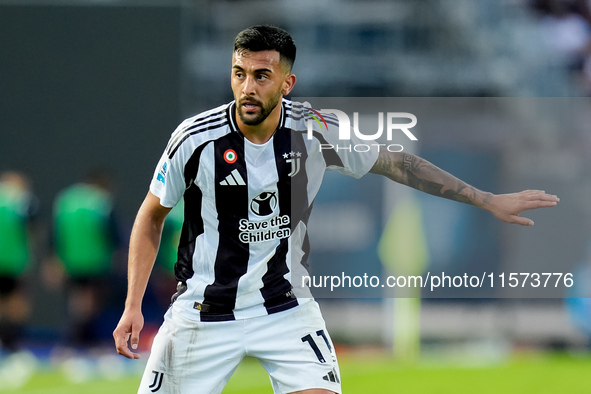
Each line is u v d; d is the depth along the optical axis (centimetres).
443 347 4019
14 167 4200
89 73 4197
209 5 4869
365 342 3962
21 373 3319
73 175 4191
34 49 4209
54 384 3127
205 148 1330
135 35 4200
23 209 3650
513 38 5744
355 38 4991
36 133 4203
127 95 4200
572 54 6081
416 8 4994
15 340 3628
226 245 1365
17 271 3634
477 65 5078
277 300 1378
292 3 4981
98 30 4203
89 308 3681
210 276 1374
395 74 4941
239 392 2812
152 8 4197
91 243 3647
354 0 4991
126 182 4178
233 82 1295
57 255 3688
